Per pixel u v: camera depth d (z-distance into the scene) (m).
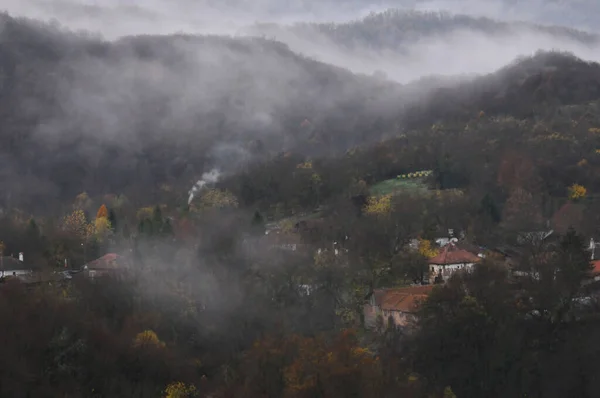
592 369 106.25
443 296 116.31
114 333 120.88
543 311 117.31
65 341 110.75
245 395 102.19
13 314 112.12
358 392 94.25
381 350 118.31
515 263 148.25
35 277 153.00
